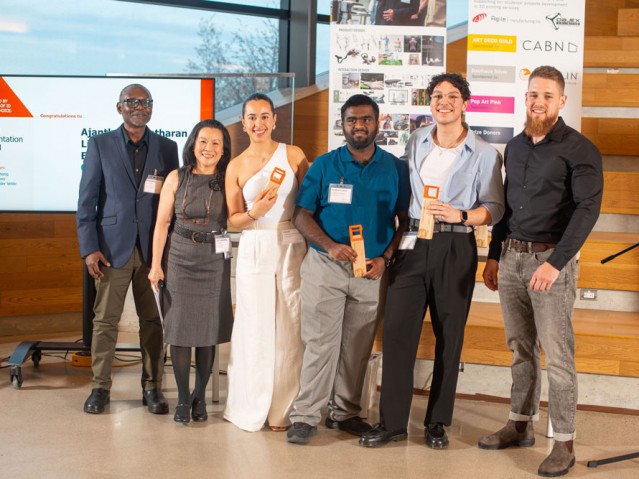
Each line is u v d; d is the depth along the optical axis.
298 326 4.45
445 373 4.17
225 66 7.66
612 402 4.98
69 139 5.74
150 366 4.77
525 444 4.27
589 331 4.98
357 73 5.58
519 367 4.22
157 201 4.80
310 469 3.86
